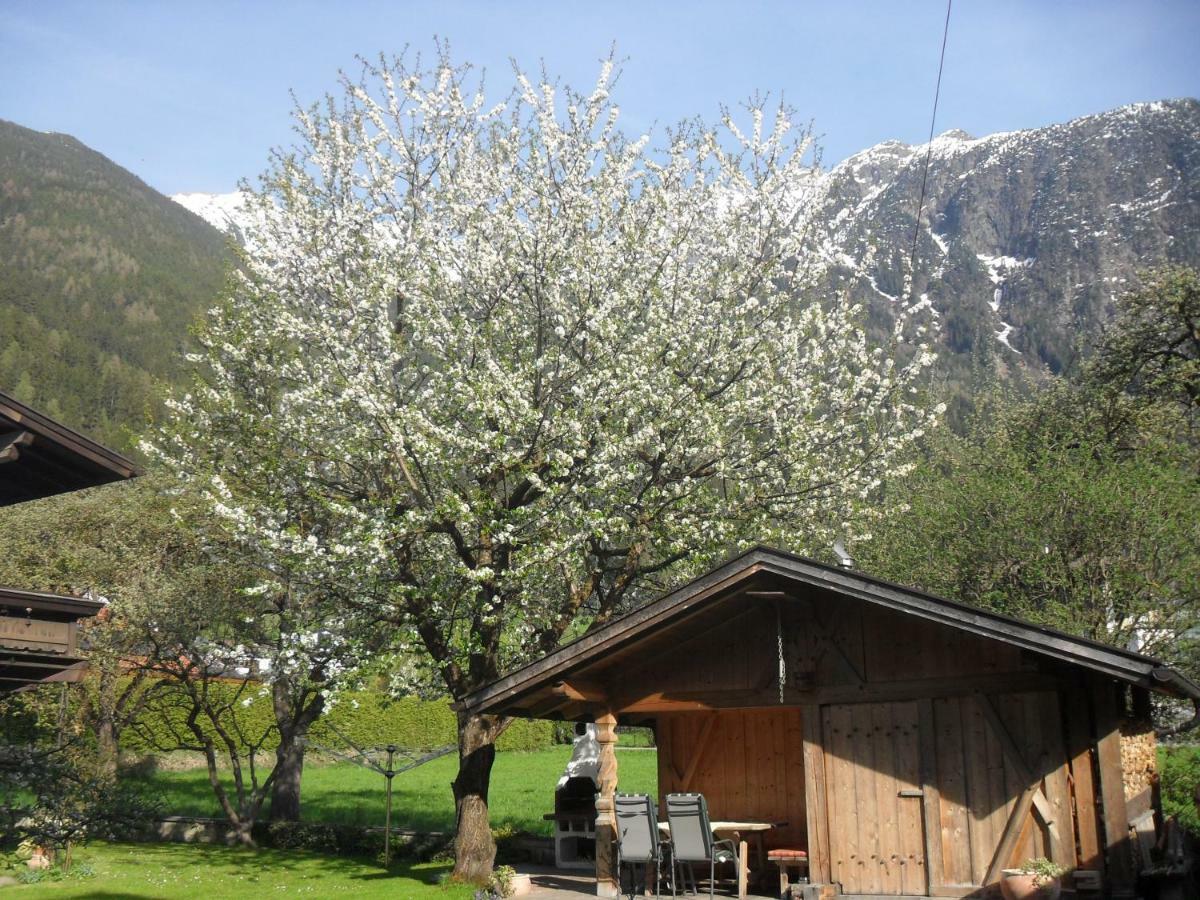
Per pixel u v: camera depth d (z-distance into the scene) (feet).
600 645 41.63
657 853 41.19
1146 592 61.72
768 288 58.44
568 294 57.31
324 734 101.45
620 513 54.29
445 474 52.01
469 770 54.54
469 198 58.49
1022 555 63.98
